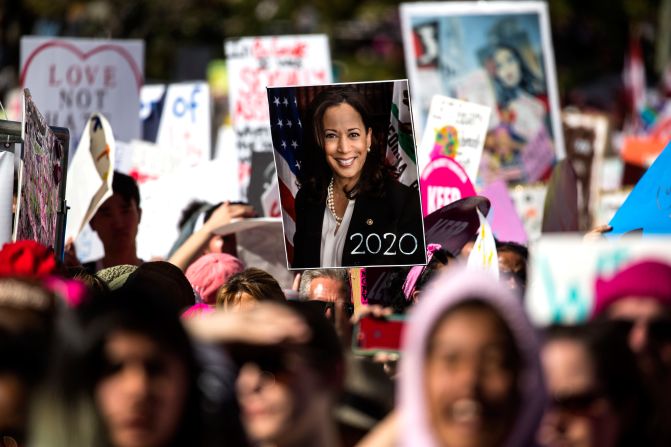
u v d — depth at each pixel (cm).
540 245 823
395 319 892
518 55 2756
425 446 666
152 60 5628
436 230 1455
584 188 3030
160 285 1302
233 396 712
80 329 682
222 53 5956
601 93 5684
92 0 5362
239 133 2422
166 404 677
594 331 743
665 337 759
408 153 1298
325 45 2472
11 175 1349
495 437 661
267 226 1767
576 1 6234
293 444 752
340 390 779
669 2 5556
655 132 3741
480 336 661
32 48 2322
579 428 737
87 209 1769
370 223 1307
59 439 677
